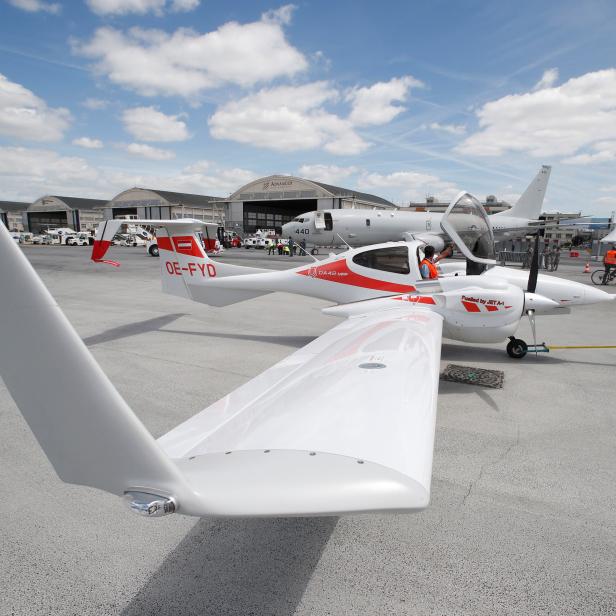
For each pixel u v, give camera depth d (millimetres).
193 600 1908
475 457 3184
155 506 1084
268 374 2559
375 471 1312
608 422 3818
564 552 2195
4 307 1000
